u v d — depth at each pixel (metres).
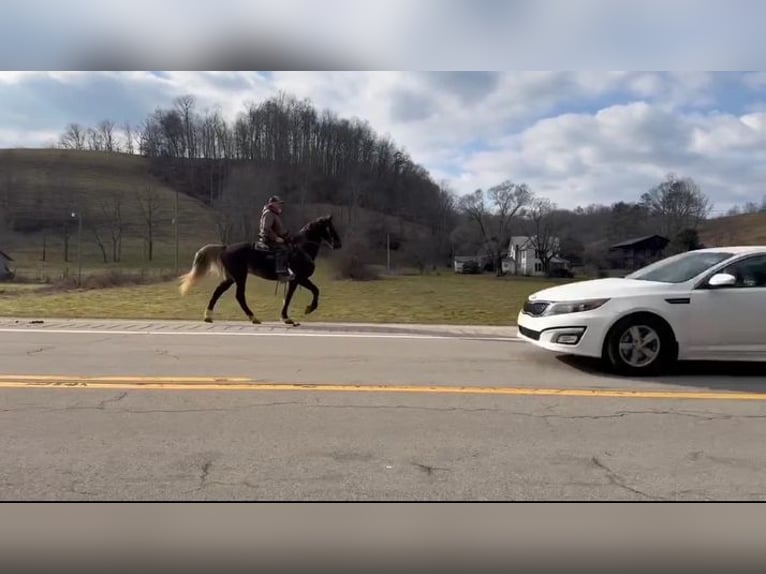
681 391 6.54
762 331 7.27
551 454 4.51
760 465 4.33
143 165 84.00
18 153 86.19
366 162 57.97
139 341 9.79
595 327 7.35
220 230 63.50
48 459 4.28
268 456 4.39
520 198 82.56
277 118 54.28
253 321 12.70
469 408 5.74
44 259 64.19
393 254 61.59
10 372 7.12
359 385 6.65
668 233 70.94
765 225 61.91
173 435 4.82
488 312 18.61
